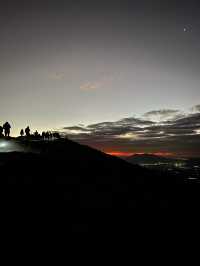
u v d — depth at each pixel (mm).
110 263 12680
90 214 17906
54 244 13344
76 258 12508
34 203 17797
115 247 14312
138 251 14398
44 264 11578
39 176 24344
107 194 23172
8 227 14102
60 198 19688
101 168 34656
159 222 19422
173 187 33938
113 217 18312
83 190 22766
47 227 14922
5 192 18766
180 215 22266
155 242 15953
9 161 28969
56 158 35375
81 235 14797
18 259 11602
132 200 23203
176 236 17562
